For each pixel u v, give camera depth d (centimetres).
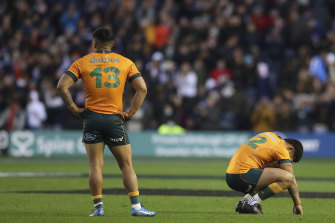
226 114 8544
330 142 8556
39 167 6475
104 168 6519
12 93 8900
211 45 9262
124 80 2805
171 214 2977
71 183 4869
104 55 2805
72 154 8556
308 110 8544
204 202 3809
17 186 4584
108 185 4738
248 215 2944
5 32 10300
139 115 8581
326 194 4359
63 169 6253
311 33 9381
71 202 3659
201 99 8738
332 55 9056
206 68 9206
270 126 8438
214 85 8894
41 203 3597
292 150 3173
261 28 9638
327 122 8562
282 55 9312
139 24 9931
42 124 8869
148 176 5647
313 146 8575
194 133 8600
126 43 9419
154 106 8694
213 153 8569
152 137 8638
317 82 8669
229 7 9938
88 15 10144
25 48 9869
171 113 8638
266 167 3161
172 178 5462
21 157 8262
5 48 10012
